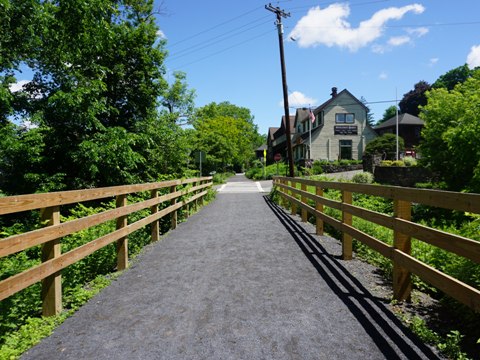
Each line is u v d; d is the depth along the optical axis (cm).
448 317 359
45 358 298
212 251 662
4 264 414
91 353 304
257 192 2277
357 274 507
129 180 1296
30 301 380
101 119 1476
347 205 575
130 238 666
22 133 1216
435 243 323
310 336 325
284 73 2200
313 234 811
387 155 3622
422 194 350
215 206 1448
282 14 2198
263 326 347
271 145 6919
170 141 1627
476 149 1298
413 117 4556
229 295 433
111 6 1379
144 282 493
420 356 288
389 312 374
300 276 501
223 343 315
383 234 707
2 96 1075
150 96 1617
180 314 380
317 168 3297
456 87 1744
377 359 284
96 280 494
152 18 1797
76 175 1280
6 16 1048
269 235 803
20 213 1021
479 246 266
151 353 301
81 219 433
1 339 324
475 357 284
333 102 3888
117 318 374
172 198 915
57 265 382
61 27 1214
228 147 4719
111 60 1498
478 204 271
